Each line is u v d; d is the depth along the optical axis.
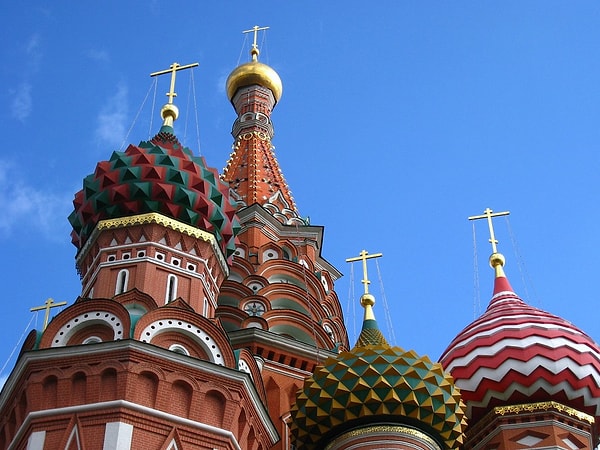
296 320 47.59
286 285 49.19
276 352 45.12
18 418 33.12
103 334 34.84
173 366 33.34
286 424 43.03
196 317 35.47
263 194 55.16
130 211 39.69
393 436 35.16
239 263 49.50
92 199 40.12
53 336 34.72
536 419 42.59
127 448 31.03
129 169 40.03
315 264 53.34
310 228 53.94
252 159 57.81
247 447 34.19
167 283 38.06
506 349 43.75
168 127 45.84
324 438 36.19
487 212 54.06
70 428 31.66
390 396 35.44
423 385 35.75
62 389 32.59
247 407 34.38
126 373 32.50
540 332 44.22
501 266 51.50
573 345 43.94
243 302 47.47
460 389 43.62
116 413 31.67
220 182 42.28
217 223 40.78
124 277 38.00
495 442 42.53
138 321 34.41
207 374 33.75
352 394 35.62
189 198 39.97
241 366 35.72
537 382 42.97
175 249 39.16
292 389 44.44
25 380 33.34
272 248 51.47
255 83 64.75
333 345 48.56
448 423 36.03
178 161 40.97
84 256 40.31
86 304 35.19
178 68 49.12
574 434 42.66
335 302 52.62
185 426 32.41
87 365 32.94
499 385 43.12
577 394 43.19
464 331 46.25
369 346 37.31
